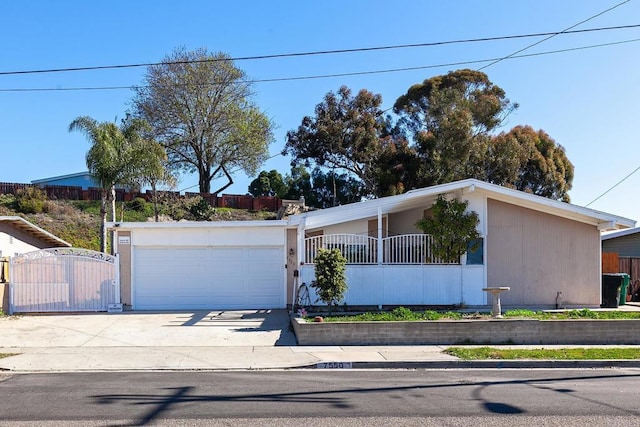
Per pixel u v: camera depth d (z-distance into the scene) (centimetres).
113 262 1822
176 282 1881
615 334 1355
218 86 4756
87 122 2612
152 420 698
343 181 5119
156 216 3697
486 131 3859
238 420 698
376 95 4212
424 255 1853
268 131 5100
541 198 1822
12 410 752
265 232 1895
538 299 1886
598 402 802
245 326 1528
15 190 3988
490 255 1881
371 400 812
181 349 1255
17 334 1416
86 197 4144
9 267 1766
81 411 745
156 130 4616
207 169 4928
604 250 2892
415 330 1323
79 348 1266
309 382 952
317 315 1567
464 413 736
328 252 1578
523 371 1074
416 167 3781
